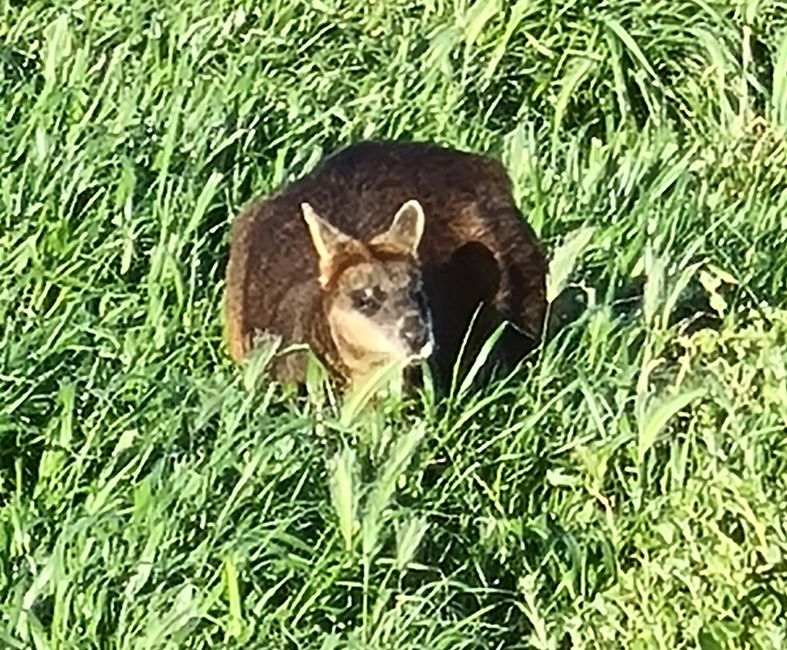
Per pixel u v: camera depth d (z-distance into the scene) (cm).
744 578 423
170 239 496
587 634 428
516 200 511
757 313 468
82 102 528
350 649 427
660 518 441
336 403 473
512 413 468
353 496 436
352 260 473
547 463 459
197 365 481
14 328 476
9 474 456
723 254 505
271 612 434
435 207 492
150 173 512
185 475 441
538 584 442
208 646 429
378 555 439
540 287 492
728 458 438
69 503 448
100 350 473
